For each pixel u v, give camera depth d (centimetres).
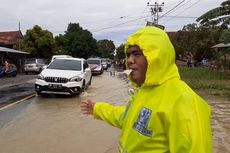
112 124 273
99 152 693
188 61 4959
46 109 1205
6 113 1130
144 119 205
